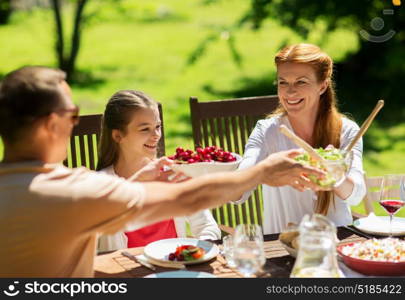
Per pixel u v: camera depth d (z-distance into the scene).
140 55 11.88
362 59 9.23
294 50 2.50
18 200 1.48
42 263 1.53
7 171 1.51
